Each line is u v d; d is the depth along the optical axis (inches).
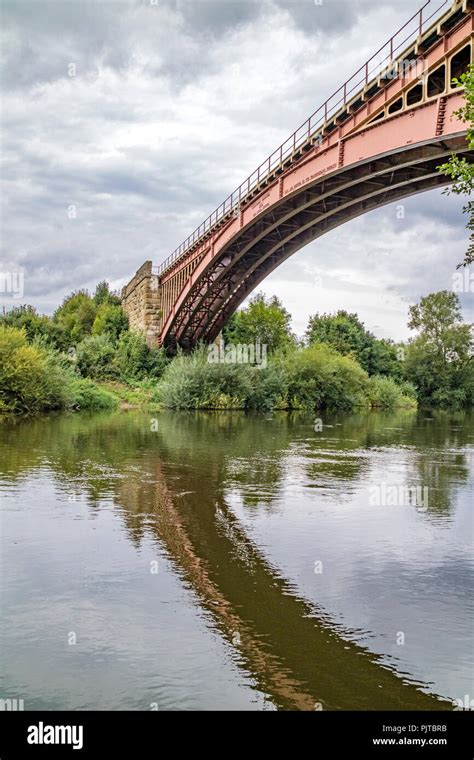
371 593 289.6
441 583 303.7
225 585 296.7
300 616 262.2
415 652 232.1
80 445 787.4
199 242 1905.8
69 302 4025.6
